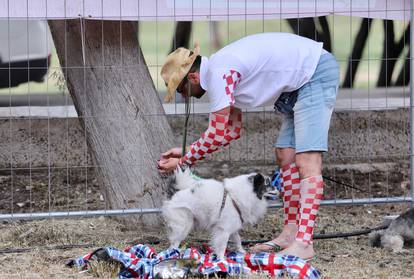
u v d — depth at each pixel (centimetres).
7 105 1237
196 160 698
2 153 1101
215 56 675
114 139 851
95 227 863
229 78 663
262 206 698
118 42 851
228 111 668
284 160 747
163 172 747
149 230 853
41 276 661
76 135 1120
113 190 858
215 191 682
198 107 1055
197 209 687
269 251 748
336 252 759
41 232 819
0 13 794
